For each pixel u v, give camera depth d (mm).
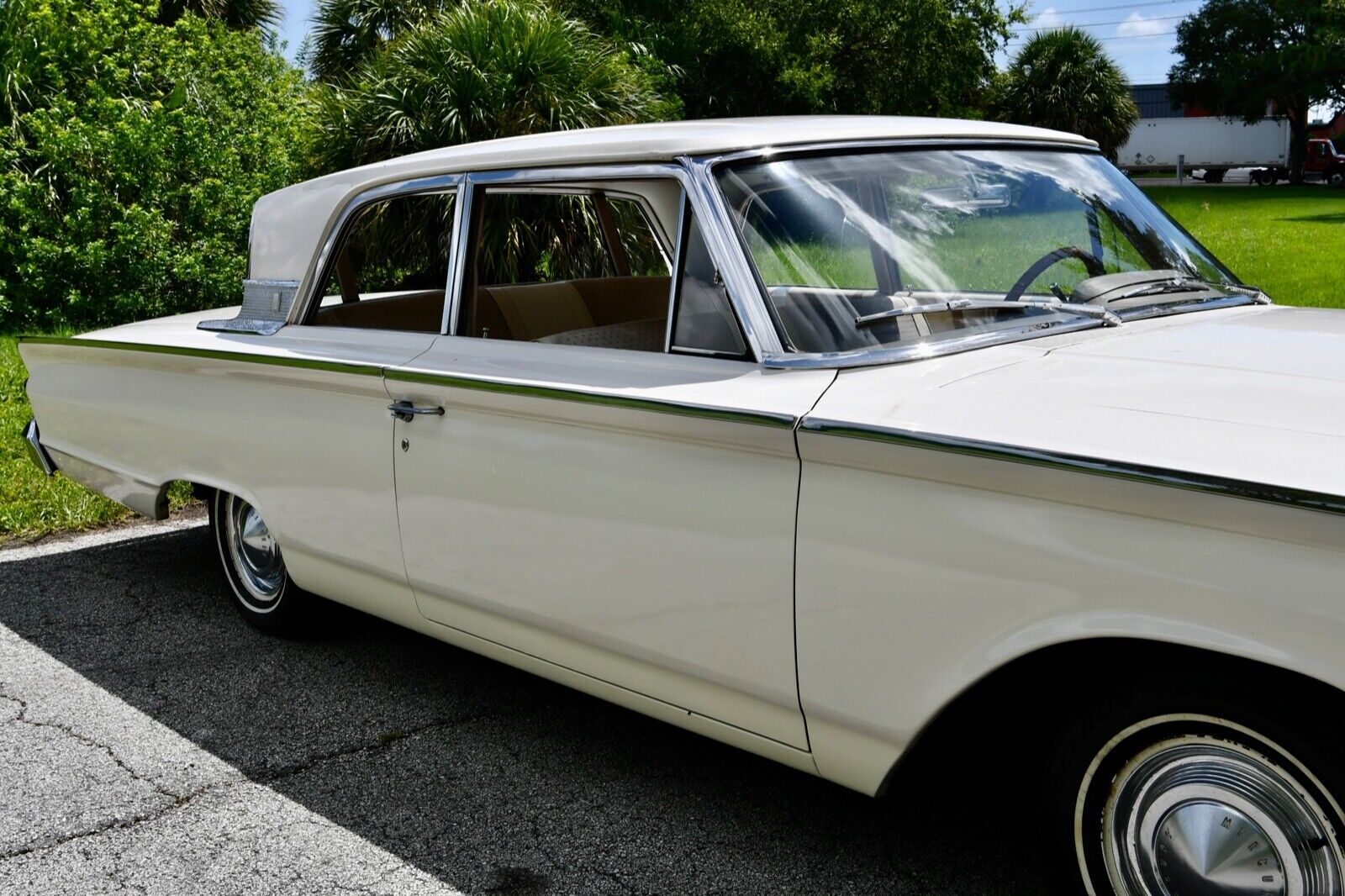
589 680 2875
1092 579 1952
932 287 2611
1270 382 2117
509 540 2904
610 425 2598
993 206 2871
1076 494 1946
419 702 3652
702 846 2756
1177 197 39438
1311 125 62531
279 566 4055
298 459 3545
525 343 2973
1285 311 2879
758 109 25922
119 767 3268
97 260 10742
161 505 4234
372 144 10711
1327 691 1832
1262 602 1785
